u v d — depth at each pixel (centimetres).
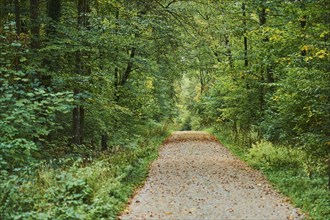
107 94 1791
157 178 1355
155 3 1794
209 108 3475
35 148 891
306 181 1132
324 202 927
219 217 872
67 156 1354
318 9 1223
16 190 754
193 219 855
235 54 2209
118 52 1616
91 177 978
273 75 1912
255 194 1108
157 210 927
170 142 2836
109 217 813
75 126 1498
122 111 1712
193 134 3622
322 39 1264
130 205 969
